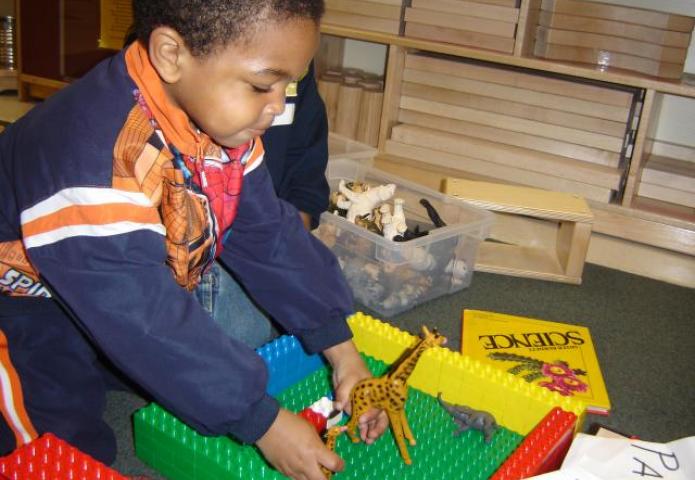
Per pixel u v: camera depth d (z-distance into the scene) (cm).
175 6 67
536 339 139
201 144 81
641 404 123
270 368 109
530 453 86
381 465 96
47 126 75
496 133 191
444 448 100
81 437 92
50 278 73
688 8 188
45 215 72
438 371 110
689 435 116
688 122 194
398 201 153
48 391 89
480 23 183
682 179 177
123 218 71
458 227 150
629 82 168
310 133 134
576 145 183
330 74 217
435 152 194
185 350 75
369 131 205
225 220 91
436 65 192
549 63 175
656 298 165
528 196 169
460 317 148
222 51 67
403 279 146
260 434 79
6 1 239
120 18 212
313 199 134
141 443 97
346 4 196
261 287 99
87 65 219
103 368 109
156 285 74
